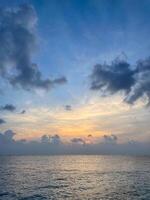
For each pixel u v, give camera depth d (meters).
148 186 69.69
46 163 186.25
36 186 68.56
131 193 58.69
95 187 67.50
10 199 51.91
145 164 178.62
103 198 53.06
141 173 109.81
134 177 93.38
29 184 72.00
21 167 139.12
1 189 62.88
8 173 103.31
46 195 56.22
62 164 176.12
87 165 166.62
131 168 139.50
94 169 131.62
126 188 66.00
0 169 123.00
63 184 72.94
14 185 69.69
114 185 71.62
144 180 83.88
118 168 139.75
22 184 71.81
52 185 70.62
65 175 99.50
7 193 58.03
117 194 57.53
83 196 55.19
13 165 155.25
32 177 90.12
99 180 83.56
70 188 65.75
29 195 56.03
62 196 55.19
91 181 80.62
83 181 80.62
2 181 77.56
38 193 58.47
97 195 56.19
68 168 137.62
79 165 166.12
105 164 178.50
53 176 95.00
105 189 64.31
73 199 52.12
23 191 60.69
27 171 114.44
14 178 86.12
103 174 104.75
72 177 92.44
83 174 104.31
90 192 59.91
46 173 106.31
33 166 149.62
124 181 81.00
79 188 65.81
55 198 53.06
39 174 101.50
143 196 55.16
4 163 175.88
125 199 52.06
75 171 119.00
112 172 114.75
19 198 52.97
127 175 100.88
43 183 74.56
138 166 156.25
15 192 59.34
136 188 65.94
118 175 100.88
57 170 123.00
